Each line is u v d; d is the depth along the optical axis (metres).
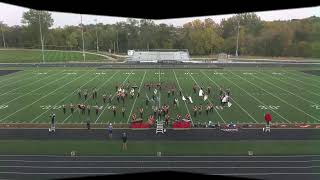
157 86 45.88
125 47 116.25
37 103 37.84
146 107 35.97
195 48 105.19
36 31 118.81
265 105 36.59
